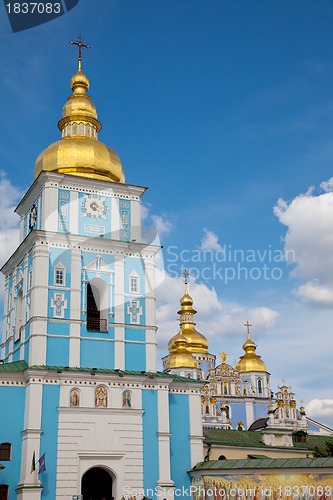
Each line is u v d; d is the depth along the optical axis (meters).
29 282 53.69
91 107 62.53
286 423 86.69
